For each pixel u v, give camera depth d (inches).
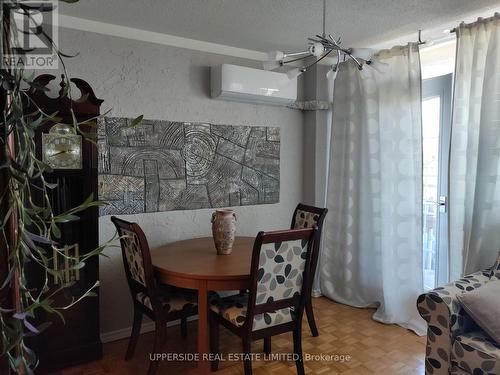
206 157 124.4
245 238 120.3
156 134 114.6
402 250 118.0
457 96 101.1
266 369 94.8
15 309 28.6
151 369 87.8
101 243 106.9
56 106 85.1
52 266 64.7
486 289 75.0
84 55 103.3
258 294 80.7
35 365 29.8
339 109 134.8
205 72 123.0
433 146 124.4
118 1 91.1
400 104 116.4
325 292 142.4
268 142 138.9
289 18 102.3
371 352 102.2
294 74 90.7
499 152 92.8
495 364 66.1
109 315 110.3
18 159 27.7
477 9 95.9
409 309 117.8
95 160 94.9
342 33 113.9
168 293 97.0
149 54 112.7
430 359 76.2
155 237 115.9
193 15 100.2
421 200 113.7
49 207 30.2
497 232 95.2
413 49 111.8
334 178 137.5
